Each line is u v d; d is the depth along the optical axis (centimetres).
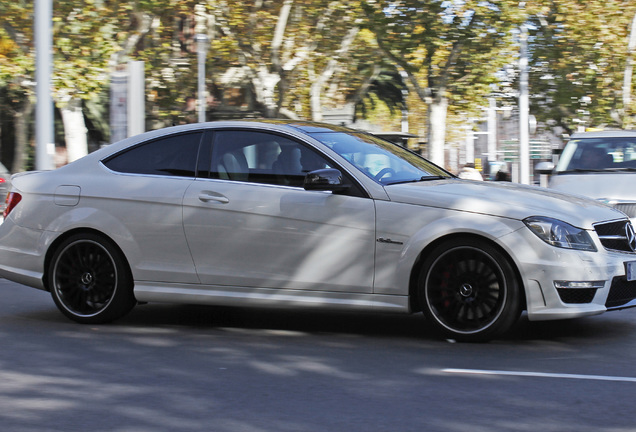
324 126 814
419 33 2730
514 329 773
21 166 3153
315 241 737
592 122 3177
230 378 602
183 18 3497
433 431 479
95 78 2703
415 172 788
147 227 789
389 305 721
